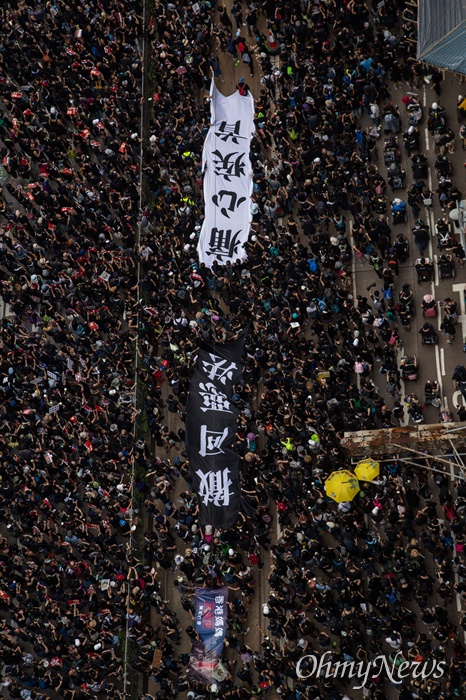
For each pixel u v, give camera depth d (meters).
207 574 95.62
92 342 107.12
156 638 97.00
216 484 97.88
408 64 105.62
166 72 115.31
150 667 95.19
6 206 118.00
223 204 108.75
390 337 97.06
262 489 96.25
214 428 99.44
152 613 98.50
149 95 115.94
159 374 104.44
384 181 102.38
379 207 102.00
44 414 106.06
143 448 101.25
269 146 109.75
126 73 115.31
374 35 108.12
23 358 107.81
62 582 100.75
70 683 98.31
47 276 110.25
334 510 93.88
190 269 105.06
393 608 89.12
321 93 105.62
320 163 103.81
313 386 96.25
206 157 110.56
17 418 106.56
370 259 99.62
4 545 103.38
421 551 91.19
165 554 98.69
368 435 85.38
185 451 100.19
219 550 96.62
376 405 94.12
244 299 102.38
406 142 102.88
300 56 109.12
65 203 113.06
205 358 101.69
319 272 101.00
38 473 103.50
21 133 116.88
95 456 103.00
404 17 106.12
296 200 105.69
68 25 121.19
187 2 117.62
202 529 97.00
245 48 114.25
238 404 99.81
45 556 101.50
